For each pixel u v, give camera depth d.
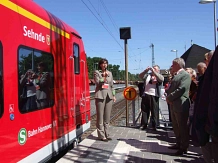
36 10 4.46
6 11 3.55
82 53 6.80
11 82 3.58
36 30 4.35
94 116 13.80
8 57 3.53
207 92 3.03
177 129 5.91
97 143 6.56
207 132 2.91
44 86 4.55
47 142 4.63
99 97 6.63
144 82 8.37
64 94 5.45
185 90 5.25
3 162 3.35
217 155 2.98
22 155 3.80
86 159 5.28
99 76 6.65
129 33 8.78
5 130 3.40
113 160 5.23
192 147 6.15
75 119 6.05
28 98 4.00
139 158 5.36
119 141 6.78
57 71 5.14
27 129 3.95
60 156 6.36
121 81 96.19
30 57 4.11
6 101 3.45
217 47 2.81
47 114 4.64
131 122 11.32
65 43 5.60
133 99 8.91
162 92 9.23
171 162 5.10
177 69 5.45
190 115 5.33
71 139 5.80
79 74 6.48
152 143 6.60
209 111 2.74
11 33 3.63
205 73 3.10
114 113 15.24
